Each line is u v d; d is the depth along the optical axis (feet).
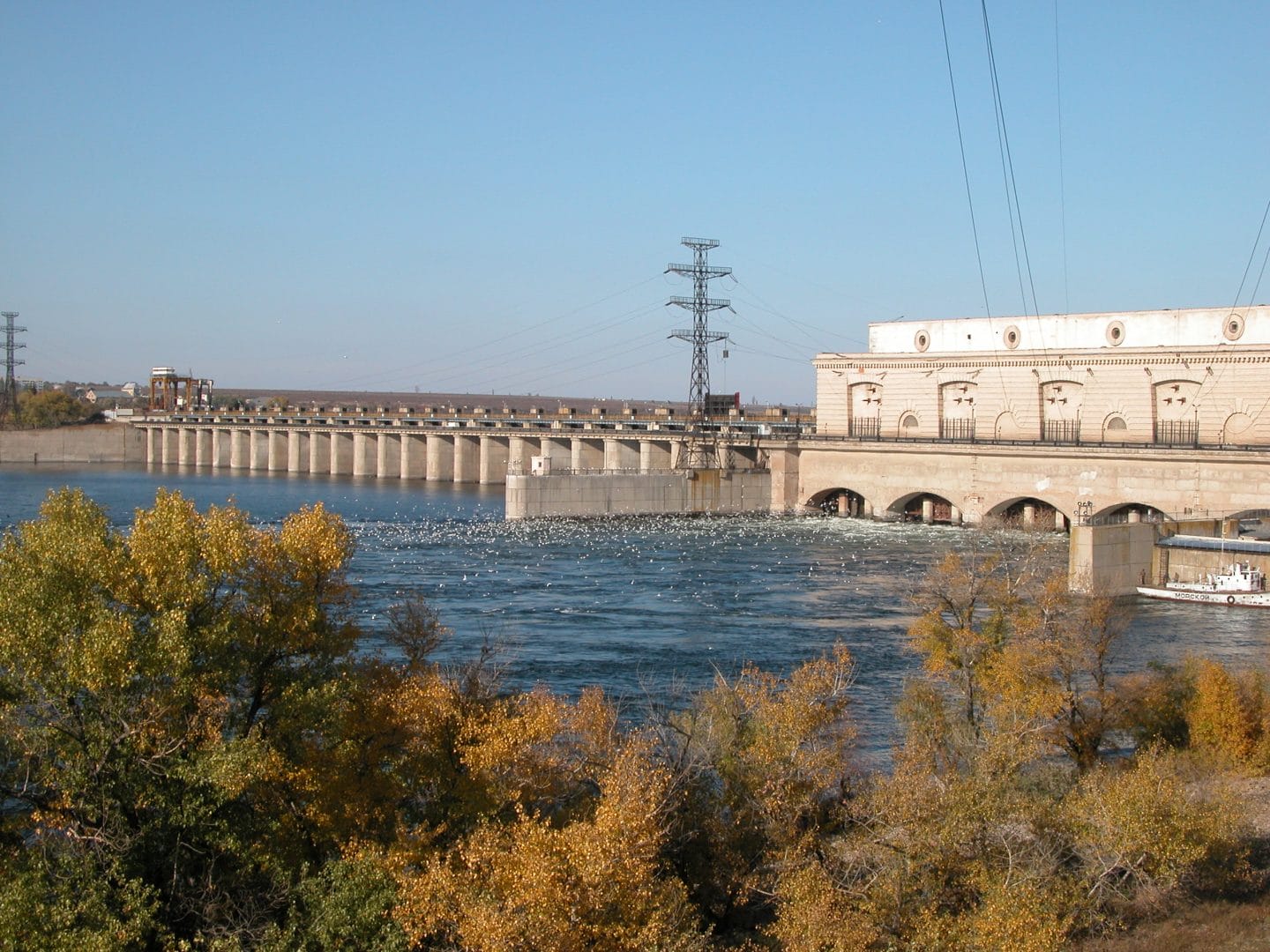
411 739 135.95
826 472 563.07
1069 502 465.06
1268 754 181.68
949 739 162.09
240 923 120.57
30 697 121.49
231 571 133.90
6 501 614.75
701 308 630.33
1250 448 416.46
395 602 327.47
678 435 604.90
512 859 113.29
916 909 125.18
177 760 121.08
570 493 550.36
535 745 139.74
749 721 151.02
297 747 131.75
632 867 112.27
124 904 115.34
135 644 121.90
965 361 522.06
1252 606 323.37
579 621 305.32
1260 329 436.35
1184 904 134.92
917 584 339.16
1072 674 193.06
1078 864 138.31
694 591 350.43
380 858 121.90
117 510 569.23
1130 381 465.47
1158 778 141.49
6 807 131.23
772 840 138.31
